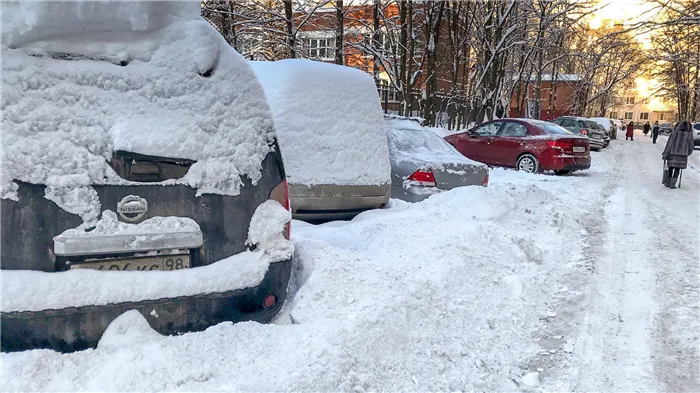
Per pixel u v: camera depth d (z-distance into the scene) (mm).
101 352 2318
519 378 3156
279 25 16766
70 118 2334
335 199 5410
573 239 6531
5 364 2127
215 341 2561
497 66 22062
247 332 2686
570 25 22328
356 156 5590
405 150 7535
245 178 2756
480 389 2961
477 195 6734
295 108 5340
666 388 3066
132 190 2412
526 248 5395
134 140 2408
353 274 3537
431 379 2920
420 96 21109
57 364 2213
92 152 2344
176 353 2414
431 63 18406
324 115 5477
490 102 22703
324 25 19453
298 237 4023
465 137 14852
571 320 4031
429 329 3332
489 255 4895
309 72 5523
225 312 2689
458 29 22375
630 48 12875
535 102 33031
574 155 13227
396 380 2795
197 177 2580
